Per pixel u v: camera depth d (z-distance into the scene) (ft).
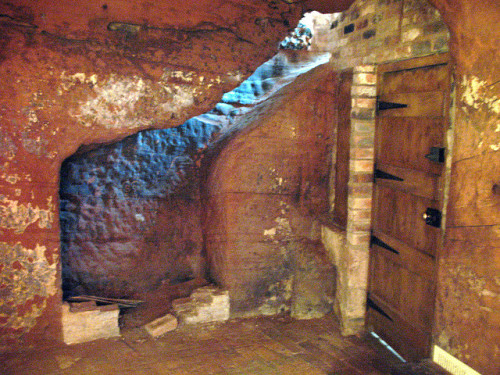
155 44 10.73
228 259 13.35
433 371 9.06
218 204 13.47
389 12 11.12
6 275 10.77
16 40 9.81
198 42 11.05
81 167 13.10
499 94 7.44
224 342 12.20
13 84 10.02
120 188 13.67
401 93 10.87
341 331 13.05
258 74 17.52
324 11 11.84
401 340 11.31
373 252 12.57
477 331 8.17
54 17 9.89
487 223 7.82
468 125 8.21
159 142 14.25
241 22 11.21
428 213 9.66
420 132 10.21
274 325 13.32
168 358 11.23
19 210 10.62
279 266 13.92
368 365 11.05
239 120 15.01
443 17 8.56
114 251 13.66
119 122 11.03
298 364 11.08
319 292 13.80
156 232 14.21
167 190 14.32
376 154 12.19
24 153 10.43
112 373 10.42
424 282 10.19
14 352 11.09
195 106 11.54
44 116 10.41
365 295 12.96
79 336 11.73
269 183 13.46
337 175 13.99
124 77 10.69
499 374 7.66
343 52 13.44
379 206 12.19
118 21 10.30
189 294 14.12
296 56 18.20
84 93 10.53
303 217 14.06
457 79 8.54
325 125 13.88
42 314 11.27
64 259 13.05
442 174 9.39
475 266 8.16
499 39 7.30
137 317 13.14
